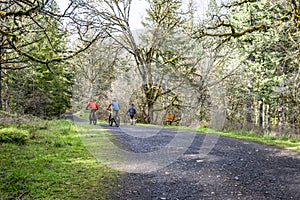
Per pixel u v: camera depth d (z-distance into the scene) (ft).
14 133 27.37
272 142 33.09
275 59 46.62
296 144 31.50
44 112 77.66
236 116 66.33
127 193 15.07
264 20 40.78
